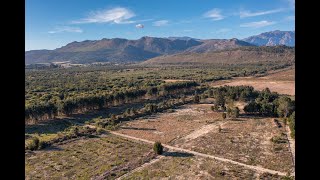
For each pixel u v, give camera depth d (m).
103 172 47.38
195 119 83.50
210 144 60.69
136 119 85.44
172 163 51.12
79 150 58.91
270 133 66.88
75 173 47.38
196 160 52.22
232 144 60.16
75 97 96.12
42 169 49.03
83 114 90.88
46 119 83.31
